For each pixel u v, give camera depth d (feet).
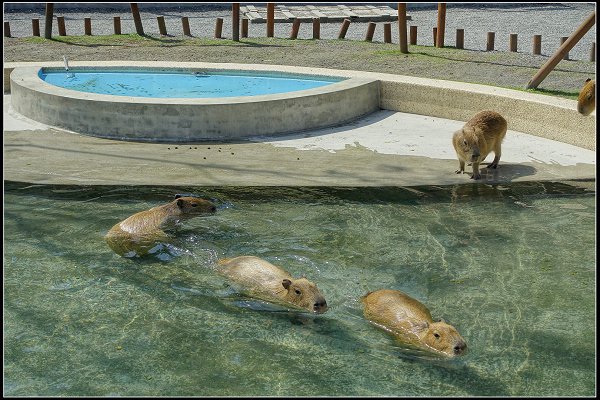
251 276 18.65
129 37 54.24
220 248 20.97
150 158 29.68
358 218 23.36
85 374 15.16
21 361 15.65
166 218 22.35
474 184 26.53
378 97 37.17
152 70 42.93
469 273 19.65
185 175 27.43
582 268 19.90
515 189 26.02
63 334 16.71
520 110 32.65
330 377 14.97
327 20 64.64
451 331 15.57
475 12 69.87
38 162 28.86
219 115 32.50
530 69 40.40
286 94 34.12
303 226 22.65
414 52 46.57
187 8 72.02
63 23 54.75
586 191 25.77
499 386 14.64
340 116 34.99
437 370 15.19
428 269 19.84
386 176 27.30
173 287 18.86
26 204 24.40
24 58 46.01
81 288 18.84
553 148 30.55
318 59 44.93
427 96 35.73
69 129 33.71
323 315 17.39
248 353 15.89
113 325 17.11
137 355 15.87
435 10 71.05
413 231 22.40
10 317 17.44
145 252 20.75
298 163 28.94
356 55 45.85
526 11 70.33
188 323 17.16
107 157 29.73
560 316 17.39
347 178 27.07
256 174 27.55
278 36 57.41
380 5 72.38
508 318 17.30
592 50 44.60
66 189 25.82
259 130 33.19
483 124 27.14
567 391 14.46
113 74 42.86
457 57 44.57
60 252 20.83
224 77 41.96
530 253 20.88
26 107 35.58
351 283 18.99
